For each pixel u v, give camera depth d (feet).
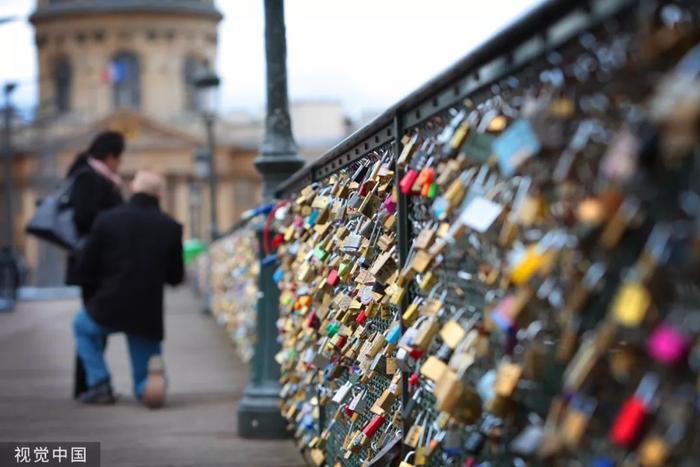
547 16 7.01
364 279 13.16
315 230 17.20
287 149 25.98
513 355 7.59
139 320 30.17
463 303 9.09
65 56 313.32
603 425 6.29
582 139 6.43
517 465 7.81
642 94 5.79
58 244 31.76
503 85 8.16
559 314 6.87
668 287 5.55
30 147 283.38
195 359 45.34
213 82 96.02
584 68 6.58
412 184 10.63
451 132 9.25
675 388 5.55
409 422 11.14
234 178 331.57
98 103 312.50
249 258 38.09
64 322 77.61
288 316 21.59
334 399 15.07
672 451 5.52
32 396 33.12
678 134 5.04
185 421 27.22
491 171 8.11
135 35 314.35
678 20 5.66
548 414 7.20
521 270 6.98
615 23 6.11
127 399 32.09
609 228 5.90
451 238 8.66
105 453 22.58
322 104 315.58
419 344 9.75
